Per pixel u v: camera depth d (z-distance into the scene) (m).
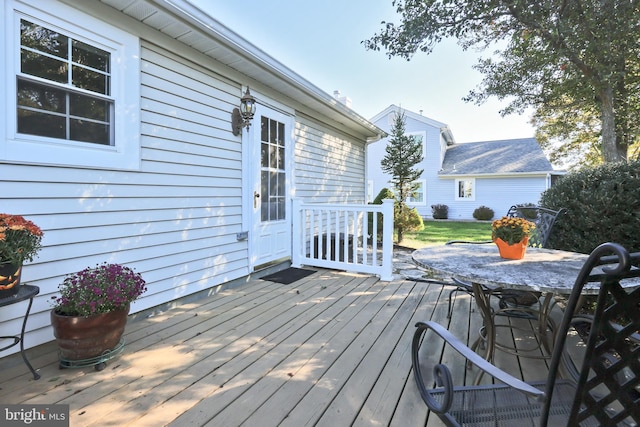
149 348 2.18
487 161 15.28
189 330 2.49
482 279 1.54
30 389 1.70
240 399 1.62
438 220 14.89
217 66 3.51
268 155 4.34
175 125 3.06
